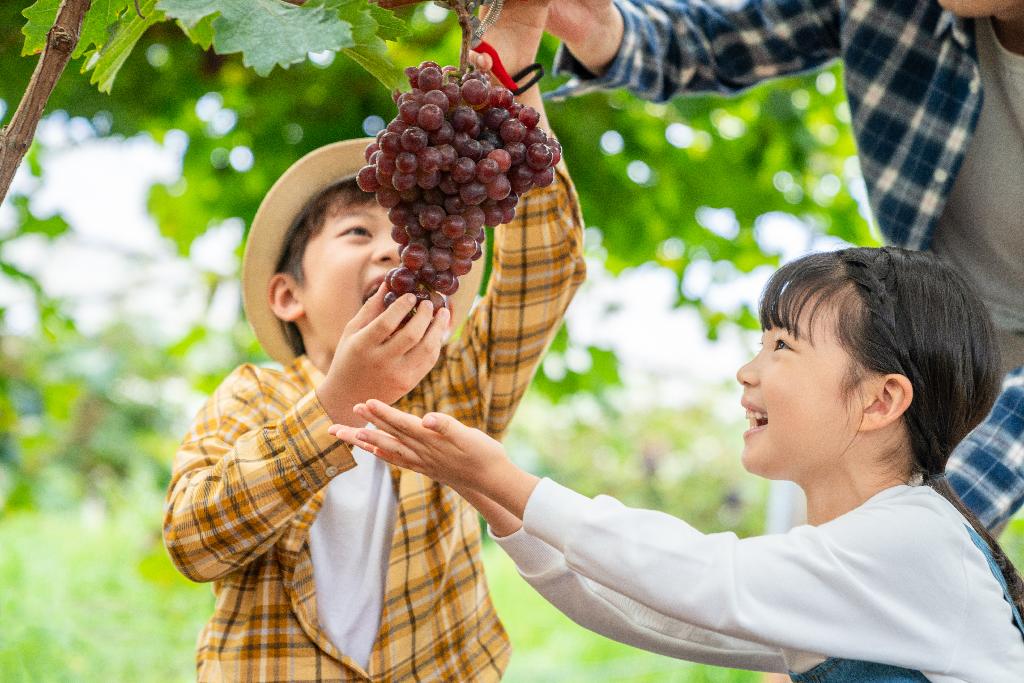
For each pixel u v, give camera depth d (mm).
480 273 2189
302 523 1805
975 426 1709
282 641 1777
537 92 1866
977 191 2211
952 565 1500
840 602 1464
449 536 1887
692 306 5535
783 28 2484
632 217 5055
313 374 2006
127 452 8828
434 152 1399
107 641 5465
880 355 1594
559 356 5309
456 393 2020
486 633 1945
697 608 1463
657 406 13672
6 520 7906
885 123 2268
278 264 2129
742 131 5148
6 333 6824
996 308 2238
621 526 1500
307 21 1205
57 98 4406
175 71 4590
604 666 5496
